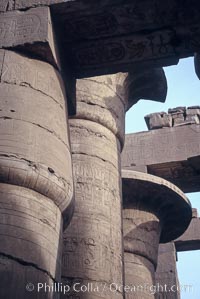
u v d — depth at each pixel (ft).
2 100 22.57
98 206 30.07
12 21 25.08
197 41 26.23
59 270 21.35
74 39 26.50
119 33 26.17
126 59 27.40
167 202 43.27
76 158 31.32
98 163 31.53
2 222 19.80
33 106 23.02
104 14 25.20
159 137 54.29
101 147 32.24
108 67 27.91
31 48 24.38
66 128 24.50
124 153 54.13
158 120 55.42
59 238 21.75
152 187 42.01
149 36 26.25
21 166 21.06
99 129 32.83
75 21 25.61
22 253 19.49
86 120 32.76
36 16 24.91
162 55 27.07
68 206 22.75
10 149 21.30
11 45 24.29
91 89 33.53
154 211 43.27
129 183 41.68
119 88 35.35
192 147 52.44
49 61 25.05
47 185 21.54
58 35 26.00
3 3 25.85
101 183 30.99
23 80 23.53
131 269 39.73
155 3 24.62
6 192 20.65
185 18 25.26
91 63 27.73
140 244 41.19
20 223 20.10
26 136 21.94
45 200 21.56
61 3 24.94
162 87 37.83
